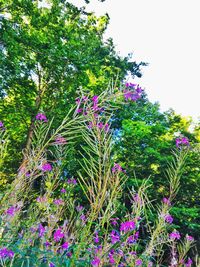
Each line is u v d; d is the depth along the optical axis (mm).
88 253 2305
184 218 13664
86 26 16844
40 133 2434
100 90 16328
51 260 2555
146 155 14477
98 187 2074
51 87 15297
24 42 13812
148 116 19141
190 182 15086
